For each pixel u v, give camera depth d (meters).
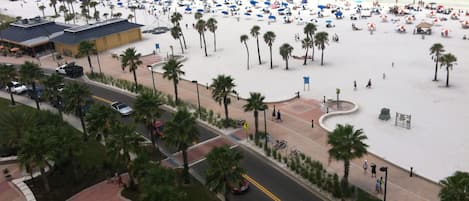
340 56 121.94
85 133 71.12
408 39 136.00
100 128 59.59
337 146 50.03
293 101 87.56
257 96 68.25
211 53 135.12
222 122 76.69
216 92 73.81
